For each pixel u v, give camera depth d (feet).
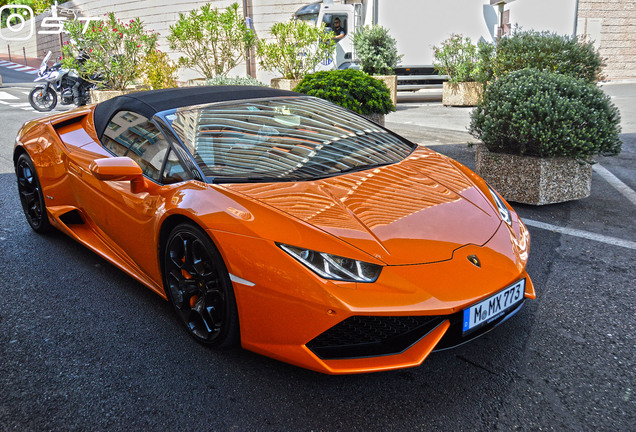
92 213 9.96
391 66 39.27
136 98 10.09
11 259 10.99
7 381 6.92
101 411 6.32
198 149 8.25
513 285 6.90
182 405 6.42
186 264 7.64
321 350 6.41
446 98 38.58
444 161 9.77
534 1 37.81
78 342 7.85
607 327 8.14
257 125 9.11
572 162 14.51
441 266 6.51
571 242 11.82
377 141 9.86
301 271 6.19
